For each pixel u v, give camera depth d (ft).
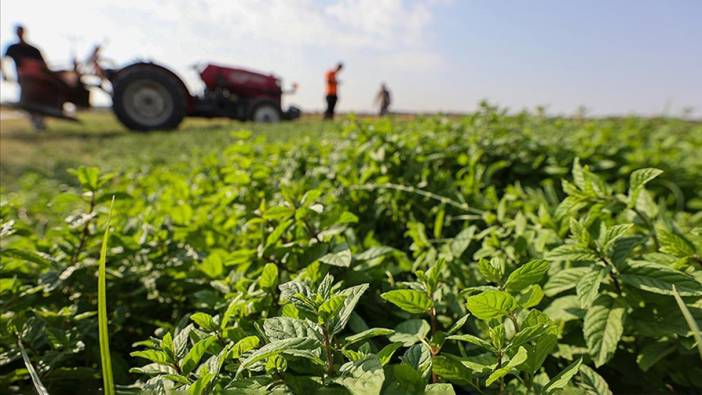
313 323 3.32
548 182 10.34
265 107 48.21
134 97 41.09
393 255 6.35
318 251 5.12
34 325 4.72
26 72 36.78
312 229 5.38
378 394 2.70
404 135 10.89
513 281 3.43
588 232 4.50
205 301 4.77
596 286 3.91
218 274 5.52
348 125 12.37
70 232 6.08
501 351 3.32
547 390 3.22
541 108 20.16
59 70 38.93
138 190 11.11
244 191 8.02
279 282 5.01
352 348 4.14
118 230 6.65
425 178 9.20
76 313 5.47
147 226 6.73
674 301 4.14
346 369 3.04
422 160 9.77
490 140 11.51
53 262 5.40
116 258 6.02
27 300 5.29
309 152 12.46
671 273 3.84
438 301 4.96
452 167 10.95
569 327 4.70
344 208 7.70
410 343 3.84
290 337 3.18
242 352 3.35
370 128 11.36
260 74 49.03
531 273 3.38
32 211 7.68
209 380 2.96
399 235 8.91
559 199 10.37
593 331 4.09
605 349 3.93
